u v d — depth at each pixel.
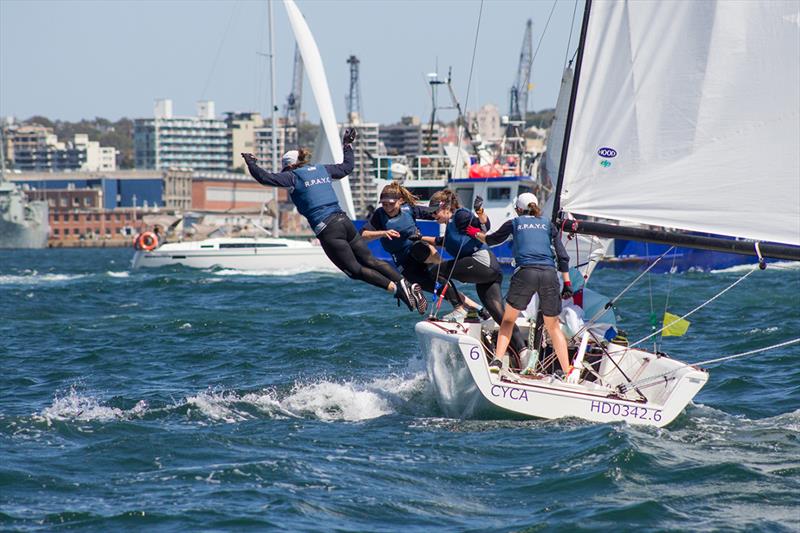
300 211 37.72
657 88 34.28
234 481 29.05
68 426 36.34
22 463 31.19
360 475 29.75
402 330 65.94
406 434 34.94
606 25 34.56
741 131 33.53
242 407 40.09
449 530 25.06
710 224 33.91
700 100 33.81
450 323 38.22
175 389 46.09
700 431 34.91
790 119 33.00
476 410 36.28
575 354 38.94
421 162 147.00
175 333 68.62
